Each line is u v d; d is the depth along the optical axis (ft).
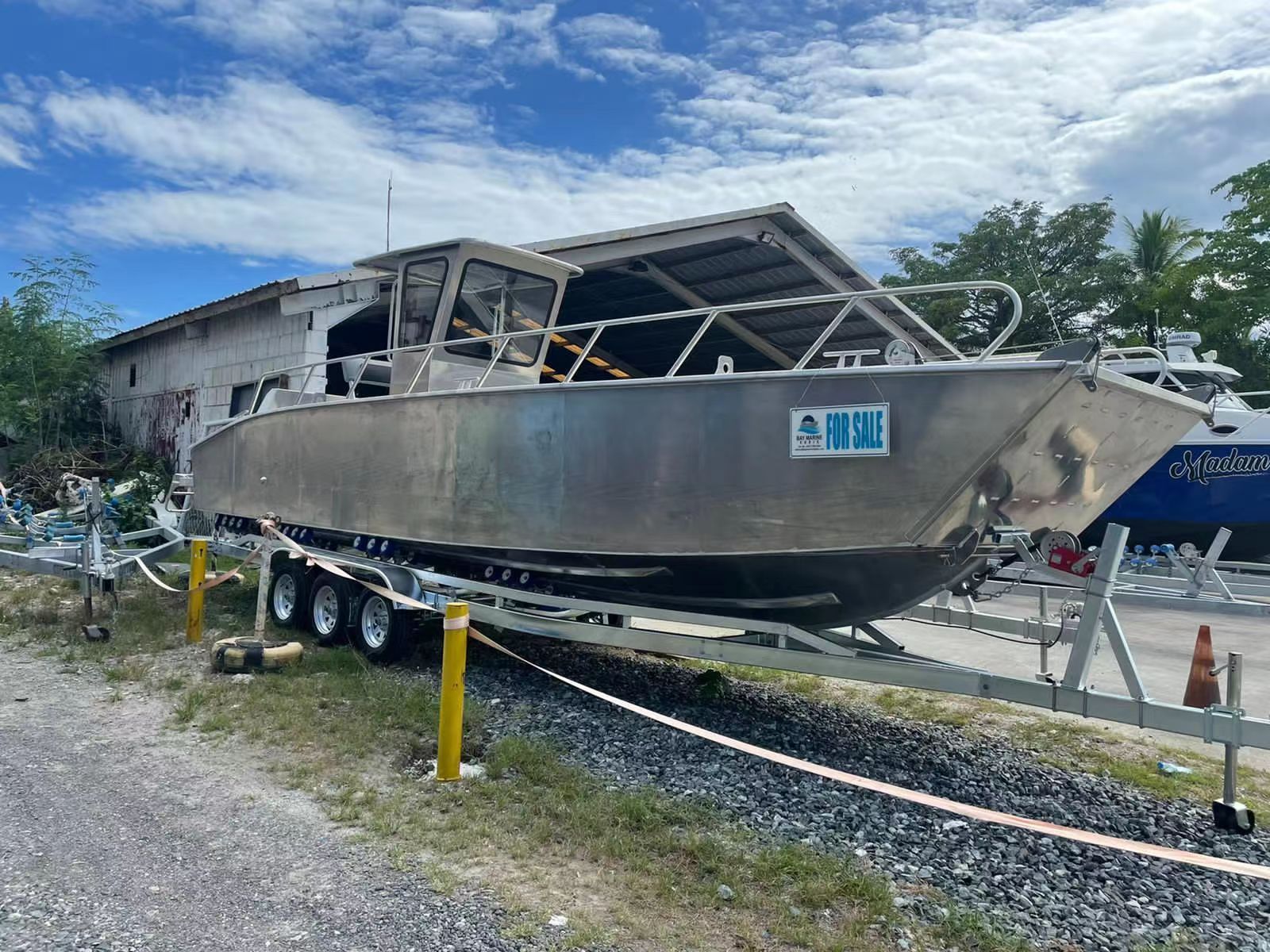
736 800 14.71
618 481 18.95
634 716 19.44
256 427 30.76
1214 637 29.94
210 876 11.43
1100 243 89.15
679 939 10.25
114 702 19.24
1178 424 16.52
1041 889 11.96
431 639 25.27
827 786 15.70
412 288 26.43
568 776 15.14
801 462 16.58
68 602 31.17
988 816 11.51
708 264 45.55
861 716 20.72
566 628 20.63
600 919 10.60
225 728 17.34
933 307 87.92
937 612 21.57
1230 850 13.48
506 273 26.18
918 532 15.70
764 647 18.19
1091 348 13.75
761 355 53.06
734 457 17.34
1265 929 11.02
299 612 26.30
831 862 12.23
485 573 23.62
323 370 41.60
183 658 23.03
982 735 19.45
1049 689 15.06
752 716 20.22
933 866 12.55
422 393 23.52
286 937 9.99
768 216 42.22
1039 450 15.33
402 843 12.50
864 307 46.34
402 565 23.71
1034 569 15.74
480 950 9.84
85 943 9.70
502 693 21.22
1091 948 10.43
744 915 10.85
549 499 20.20
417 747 16.56
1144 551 43.78
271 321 44.83
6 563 29.53
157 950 9.64
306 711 18.43
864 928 10.64
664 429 18.26
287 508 28.63
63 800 13.83
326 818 13.38
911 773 16.71
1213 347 71.51
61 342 59.21
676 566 18.79
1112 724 20.49
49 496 50.57
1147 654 27.09
